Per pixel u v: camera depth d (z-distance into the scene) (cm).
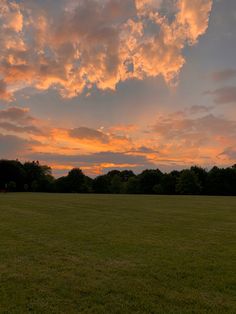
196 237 1800
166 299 871
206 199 6206
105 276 1064
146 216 2867
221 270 1143
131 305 829
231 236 1838
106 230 2036
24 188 13675
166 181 12706
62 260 1269
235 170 12044
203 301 860
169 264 1216
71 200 5247
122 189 14012
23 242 1628
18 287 953
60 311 792
